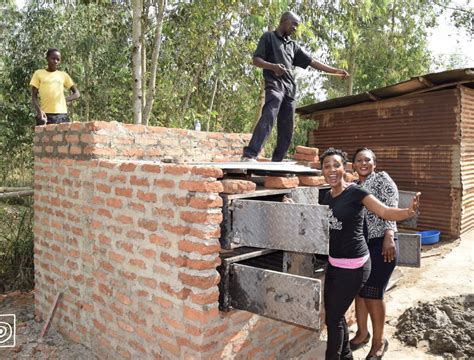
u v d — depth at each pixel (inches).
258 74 395.2
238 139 251.8
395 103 378.0
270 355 152.8
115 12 430.3
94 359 167.0
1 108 346.3
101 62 470.6
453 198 348.8
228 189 129.6
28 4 407.8
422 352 163.8
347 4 397.7
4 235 273.6
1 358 168.7
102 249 164.2
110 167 158.7
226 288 129.3
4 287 254.8
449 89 344.2
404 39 596.1
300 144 437.1
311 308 111.7
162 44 454.6
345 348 142.1
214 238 125.5
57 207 191.5
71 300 183.6
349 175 178.5
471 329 169.8
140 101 305.6
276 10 323.0
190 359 129.2
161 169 136.6
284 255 135.3
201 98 591.8
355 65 650.2
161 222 136.9
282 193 147.1
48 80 245.8
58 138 189.2
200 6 351.6
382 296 154.3
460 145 341.4
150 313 142.8
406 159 374.0
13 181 314.3
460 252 311.3
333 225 128.0
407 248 177.8
